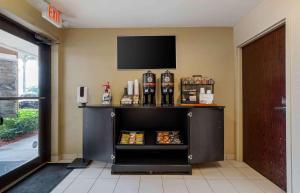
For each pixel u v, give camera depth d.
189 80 3.59
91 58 3.83
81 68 3.84
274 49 2.71
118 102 3.82
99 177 3.00
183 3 2.92
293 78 2.24
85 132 3.35
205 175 3.07
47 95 3.63
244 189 2.62
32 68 3.29
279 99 2.62
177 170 3.10
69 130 3.84
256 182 2.82
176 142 3.24
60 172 3.20
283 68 2.53
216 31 3.81
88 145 3.32
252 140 3.34
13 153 2.91
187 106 3.18
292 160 2.26
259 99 3.11
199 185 2.74
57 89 3.71
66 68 3.83
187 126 3.16
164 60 3.80
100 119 3.23
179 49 3.81
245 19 3.34
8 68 2.79
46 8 3.01
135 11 3.17
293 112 2.24
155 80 3.62
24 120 3.13
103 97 3.66
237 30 3.65
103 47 3.83
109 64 3.83
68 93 3.84
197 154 3.17
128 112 3.71
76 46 3.84
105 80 3.83
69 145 3.84
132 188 2.65
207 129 3.22
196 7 3.04
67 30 3.83
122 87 3.83
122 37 3.83
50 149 3.70
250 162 3.41
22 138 3.09
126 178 2.96
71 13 3.23
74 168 3.35
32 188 2.66
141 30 3.83
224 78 3.80
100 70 3.84
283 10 2.39
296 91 2.20
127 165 3.11
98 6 3.00
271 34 2.78
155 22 3.61
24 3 2.75
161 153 3.64
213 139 3.25
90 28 3.84
